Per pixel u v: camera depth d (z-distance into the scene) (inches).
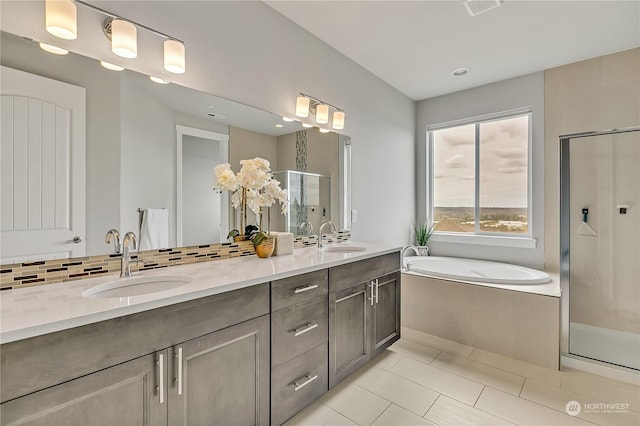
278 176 86.7
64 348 34.9
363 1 79.7
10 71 46.6
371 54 107.3
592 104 109.0
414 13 84.5
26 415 32.4
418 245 147.0
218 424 49.9
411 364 89.7
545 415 67.4
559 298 86.9
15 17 47.1
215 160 73.2
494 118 132.1
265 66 82.4
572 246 107.7
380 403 71.4
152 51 61.4
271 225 86.0
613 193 101.8
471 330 101.3
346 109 109.7
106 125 56.4
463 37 96.1
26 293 44.7
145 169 61.8
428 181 151.9
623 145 100.8
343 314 76.4
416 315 113.4
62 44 51.2
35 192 48.7
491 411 68.7
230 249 76.7
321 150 100.1
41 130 49.3
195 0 67.6
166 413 43.5
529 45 100.5
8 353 31.4
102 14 54.9
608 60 106.2
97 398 37.3
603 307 103.0
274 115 85.0
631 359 87.1
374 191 124.3
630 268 99.0
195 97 68.7
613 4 79.2
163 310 43.2
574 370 86.6
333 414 67.5
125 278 54.3
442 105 145.6
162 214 64.5
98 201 55.6
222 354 50.6
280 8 83.2
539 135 120.4
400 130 141.0
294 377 63.4
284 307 61.2
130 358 40.0
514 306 93.5
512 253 128.0
